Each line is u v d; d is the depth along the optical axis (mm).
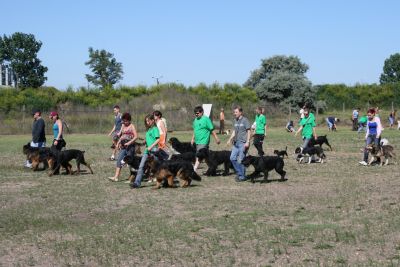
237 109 12953
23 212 9570
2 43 64188
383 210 9031
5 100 43469
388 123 47000
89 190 11898
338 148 22578
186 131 40406
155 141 12180
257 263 6223
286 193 11102
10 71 64500
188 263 6316
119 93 51062
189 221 8555
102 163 17500
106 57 81062
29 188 12305
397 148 22031
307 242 7082
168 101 49469
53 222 8680
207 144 13719
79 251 6910
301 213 8969
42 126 15781
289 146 23703
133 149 12945
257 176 13773
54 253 6875
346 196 10555
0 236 7836
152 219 8797
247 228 7945
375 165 16141
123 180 13469
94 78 80750
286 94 56469
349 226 7902
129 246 7117
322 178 13406
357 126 39844
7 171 15469
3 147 24359
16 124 38219
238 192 11344
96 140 29797
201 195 11047
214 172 13992
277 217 8703
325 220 8375
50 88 49344
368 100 62344
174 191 11625
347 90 63594
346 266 5945
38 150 15461
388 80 96062
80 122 40375
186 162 12148
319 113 57094
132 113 44969
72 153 14555
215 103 51406
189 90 53375
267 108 52875
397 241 6965
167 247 7035
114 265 6324
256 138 17016
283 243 7031
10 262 6555
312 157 17562
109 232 7965
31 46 64750
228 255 6582
